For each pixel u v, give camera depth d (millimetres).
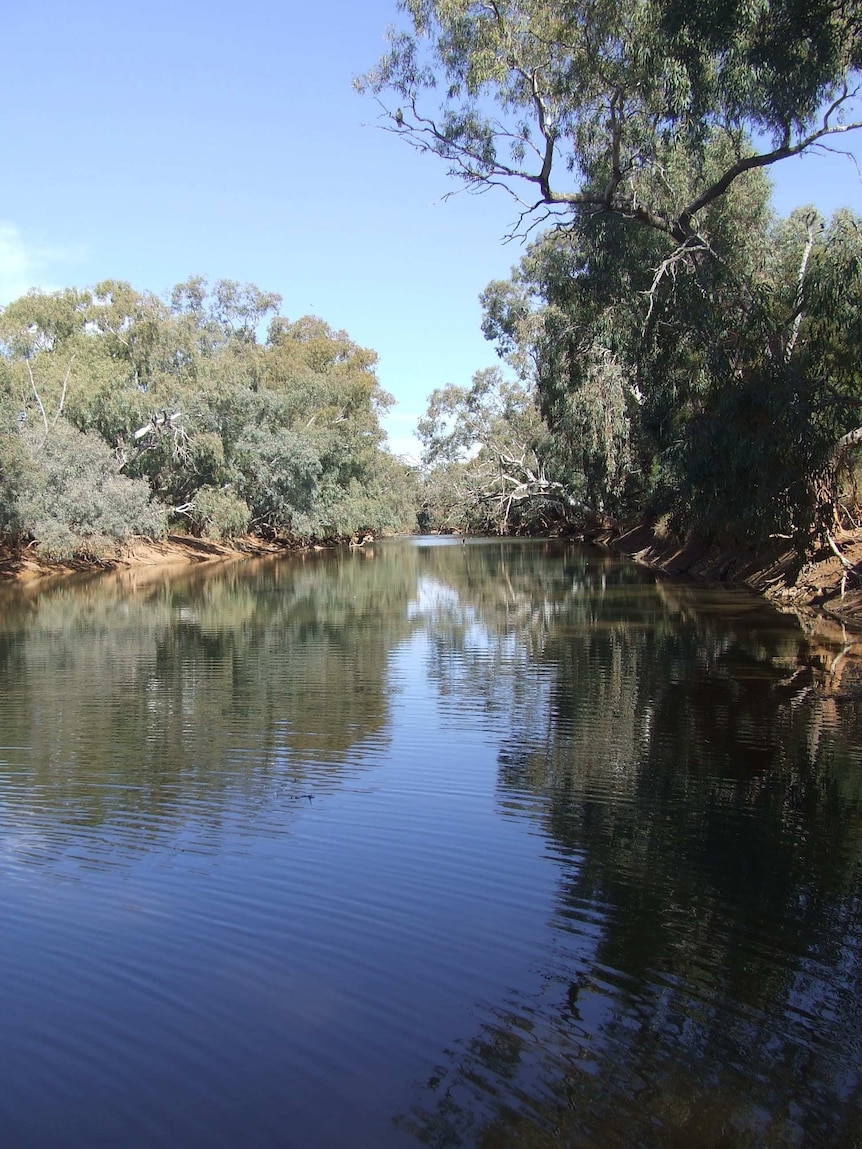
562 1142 4359
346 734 12266
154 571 45562
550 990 5707
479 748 11461
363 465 72562
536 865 7680
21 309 54594
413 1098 4676
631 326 28812
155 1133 4418
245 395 55094
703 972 5910
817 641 18844
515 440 71875
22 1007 5508
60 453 42344
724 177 19328
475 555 56531
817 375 19516
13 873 7547
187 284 73188
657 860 7766
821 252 20219
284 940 6371
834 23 15953
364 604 29234
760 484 19031
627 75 18797
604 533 67438
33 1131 4430
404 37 19703
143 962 6055
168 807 9273
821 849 7969
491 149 20234
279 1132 4426
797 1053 5062
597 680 15648
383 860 7805
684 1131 4438
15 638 21938
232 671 17156
